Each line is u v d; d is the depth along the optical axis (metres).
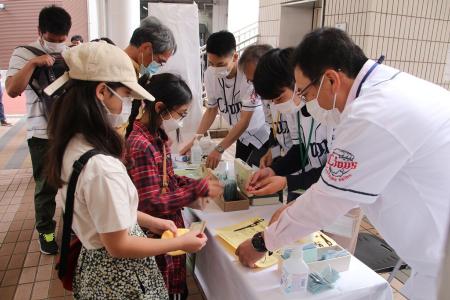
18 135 5.54
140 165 1.31
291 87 1.46
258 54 1.98
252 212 1.58
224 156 3.03
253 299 1.07
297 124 1.69
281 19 5.47
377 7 3.39
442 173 0.96
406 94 0.93
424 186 0.98
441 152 0.94
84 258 1.04
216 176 1.77
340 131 0.96
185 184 1.62
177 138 2.58
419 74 3.70
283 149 1.96
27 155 4.65
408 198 1.02
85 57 0.92
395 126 0.89
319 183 1.00
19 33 6.92
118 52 0.96
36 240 2.70
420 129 0.91
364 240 2.47
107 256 1.01
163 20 2.93
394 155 0.90
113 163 0.92
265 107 2.08
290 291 1.06
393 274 2.06
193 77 3.04
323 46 0.99
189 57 3.02
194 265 1.72
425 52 3.65
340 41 0.99
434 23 3.60
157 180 1.35
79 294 1.07
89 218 0.96
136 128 1.38
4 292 2.14
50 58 2.21
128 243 0.95
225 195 1.64
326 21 3.98
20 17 6.84
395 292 2.11
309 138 1.62
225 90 2.47
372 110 0.91
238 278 1.17
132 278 1.04
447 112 0.96
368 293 1.13
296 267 1.07
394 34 3.51
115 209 0.90
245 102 2.21
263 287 1.10
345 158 0.92
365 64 1.01
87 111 0.92
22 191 3.55
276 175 1.70
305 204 1.02
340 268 1.19
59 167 0.95
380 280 1.16
